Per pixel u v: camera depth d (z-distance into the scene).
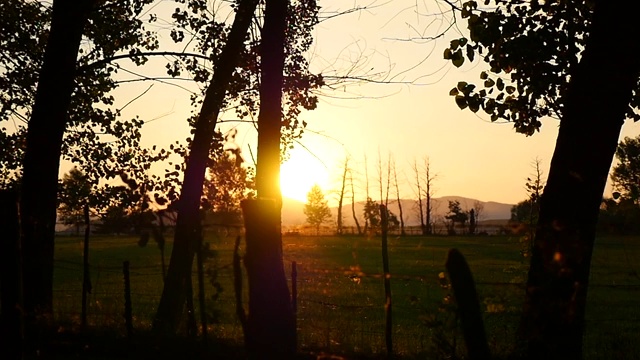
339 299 23.20
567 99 9.10
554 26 12.00
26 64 18.09
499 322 11.77
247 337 7.43
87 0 14.84
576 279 8.41
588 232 8.66
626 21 8.63
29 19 18.19
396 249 54.84
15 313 8.98
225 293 23.03
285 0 12.55
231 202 8.58
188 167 14.59
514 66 12.12
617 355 12.83
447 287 8.59
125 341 11.89
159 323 13.10
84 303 13.68
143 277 33.34
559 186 8.81
